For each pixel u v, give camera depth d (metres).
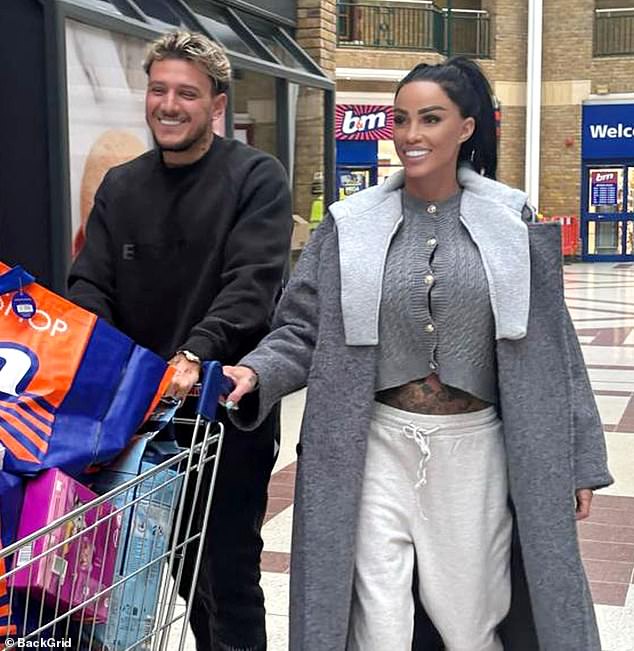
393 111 2.39
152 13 6.49
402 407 2.35
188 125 2.53
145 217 2.62
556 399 2.27
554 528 2.26
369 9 21.78
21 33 5.01
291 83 8.45
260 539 2.82
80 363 1.98
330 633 2.27
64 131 5.02
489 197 2.34
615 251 23.31
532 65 22.72
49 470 1.86
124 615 1.96
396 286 2.29
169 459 2.05
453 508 2.32
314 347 2.40
